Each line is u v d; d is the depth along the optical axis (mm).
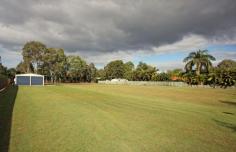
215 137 7469
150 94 28188
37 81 61938
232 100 21484
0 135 7156
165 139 7121
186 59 63688
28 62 80125
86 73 104875
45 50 81875
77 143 6480
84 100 18656
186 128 8750
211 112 13227
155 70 91938
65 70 90875
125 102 17766
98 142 6625
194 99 22094
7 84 48594
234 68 53031
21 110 12273
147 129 8445
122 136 7359
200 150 6121
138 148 6176
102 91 32781
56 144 6344
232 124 9688
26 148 5965
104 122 9539
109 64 123438
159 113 12391
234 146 6512
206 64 61406
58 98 20031
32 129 8031
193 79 62344
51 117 10414
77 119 10070
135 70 99375
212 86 56875
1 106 13773
